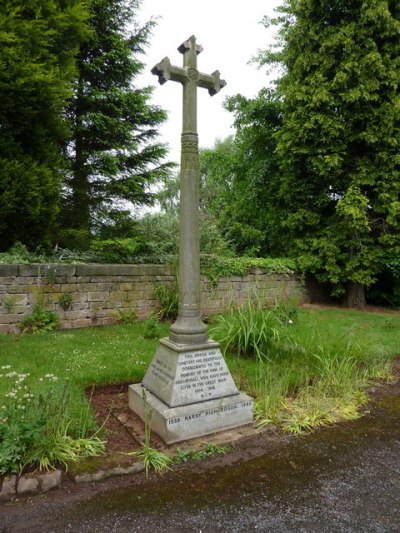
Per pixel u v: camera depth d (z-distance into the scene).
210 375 3.15
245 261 8.89
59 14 6.79
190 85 3.17
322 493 2.34
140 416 3.24
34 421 2.47
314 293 10.80
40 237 6.94
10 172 5.98
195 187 3.20
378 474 2.57
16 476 2.27
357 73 9.12
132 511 2.13
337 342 4.91
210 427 3.00
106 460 2.52
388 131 9.25
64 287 6.29
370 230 9.47
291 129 10.05
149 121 11.34
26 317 5.91
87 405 3.26
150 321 5.94
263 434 3.08
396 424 3.38
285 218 11.23
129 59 10.49
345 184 9.95
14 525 1.99
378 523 2.08
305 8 9.99
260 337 4.82
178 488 2.35
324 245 9.76
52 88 6.35
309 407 3.51
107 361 4.43
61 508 2.13
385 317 8.73
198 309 3.25
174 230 9.74
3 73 5.80
